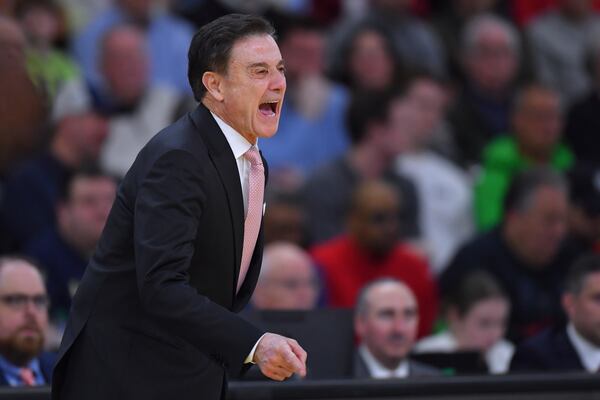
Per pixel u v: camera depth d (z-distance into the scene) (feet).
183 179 27.76
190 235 27.50
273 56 28.73
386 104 74.59
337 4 91.91
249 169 29.48
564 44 94.17
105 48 75.97
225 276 28.91
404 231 73.20
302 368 26.50
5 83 71.56
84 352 29.14
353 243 66.08
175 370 28.89
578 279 48.73
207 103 29.14
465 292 57.98
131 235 28.66
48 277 61.26
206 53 28.78
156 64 81.46
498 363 57.41
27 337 44.19
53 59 77.15
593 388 39.14
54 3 79.97
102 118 70.03
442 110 83.87
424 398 37.76
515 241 65.51
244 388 36.78
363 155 73.97
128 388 28.76
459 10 94.02
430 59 87.92
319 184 72.59
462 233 77.61
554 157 80.84
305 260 57.06
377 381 37.60
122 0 81.71
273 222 66.08
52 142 69.21
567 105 93.71
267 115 28.91
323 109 79.41
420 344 59.00
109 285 28.94
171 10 84.99
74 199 62.13
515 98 84.33
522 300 64.75
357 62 83.56
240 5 83.61
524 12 96.84
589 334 48.37
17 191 67.26
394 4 87.86
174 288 26.94
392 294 49.37
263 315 45.27
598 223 71.97
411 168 77.05
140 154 28.71
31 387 36.11
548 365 48.42
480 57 86.74
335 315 46.24
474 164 83.46
